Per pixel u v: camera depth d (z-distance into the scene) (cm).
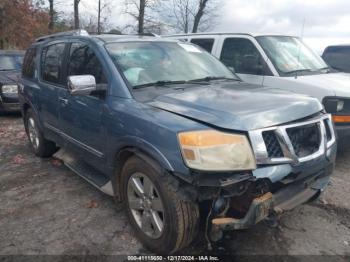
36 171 506
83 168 431
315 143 301
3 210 388
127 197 324
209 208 274
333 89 496
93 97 363
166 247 285
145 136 284
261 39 627
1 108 876
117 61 359
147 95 326
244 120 261
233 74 436
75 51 425
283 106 289
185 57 414
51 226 351
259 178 255
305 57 641
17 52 1069
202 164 247
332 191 429
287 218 363
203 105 287
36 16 2202
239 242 320
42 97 496
